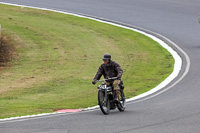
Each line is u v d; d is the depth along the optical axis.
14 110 30.27
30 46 51.72
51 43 53.16
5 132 21.20
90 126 22.14
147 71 43.84
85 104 32.47
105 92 26.58
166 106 28.30
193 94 32.84
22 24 59.50
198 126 21.44
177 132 20.30
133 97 33.94
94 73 43.47
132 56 49.41
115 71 27.78
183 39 55.34
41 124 23.02
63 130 21.33
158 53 50.28
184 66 44.44
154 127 21.53
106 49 51.81
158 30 59.16
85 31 58.50
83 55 49.44
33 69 44.88
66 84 39.84
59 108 30.70
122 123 22.78
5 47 50.88
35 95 36.34
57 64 46.38
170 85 37.44
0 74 43.28
